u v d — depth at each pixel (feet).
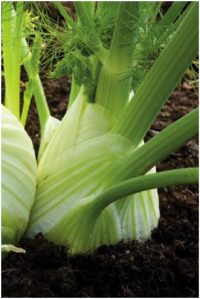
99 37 1.82
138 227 1.97
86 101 1.93
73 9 3.65
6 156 1.79
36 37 1.95
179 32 1.66
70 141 1.89
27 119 3.04
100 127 1.89
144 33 1.78
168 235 2.09
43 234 1.88
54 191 1.87
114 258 1.87
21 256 1.82
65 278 1.77
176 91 3.36
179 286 1.89
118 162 1.80
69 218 1.84
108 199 1.74
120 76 1.87
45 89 3.33
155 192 2.05
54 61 3.23
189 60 1.70
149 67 1.83
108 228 1.90
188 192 2.47
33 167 1.86
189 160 2.78
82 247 1.87
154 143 1.72
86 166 1.84
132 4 1.71
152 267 1.89
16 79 2.08
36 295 1.73
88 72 1.88
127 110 1.83
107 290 1.80
